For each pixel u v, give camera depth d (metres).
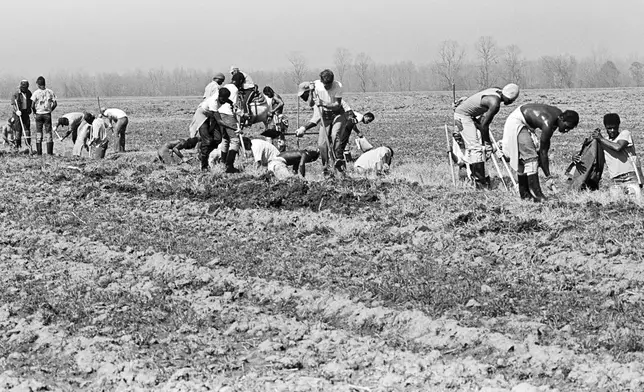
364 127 38.97
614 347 7.68
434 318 8.71
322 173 17.22
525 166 13.65
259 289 9.86
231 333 8.75
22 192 15.89
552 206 12.71
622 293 9.11
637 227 11.10
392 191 14.41
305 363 7.93
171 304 9.58
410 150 26.47
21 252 11.91
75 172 17.75
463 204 13.14
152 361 8.12
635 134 31.77
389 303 9.24
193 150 24.23
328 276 10.20
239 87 19.31
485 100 14.50
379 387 7.29
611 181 16.77
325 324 8.82
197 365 8.02
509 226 11.59
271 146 17.95
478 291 9.33
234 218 13.50
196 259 11.14
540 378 7.30
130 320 9.17
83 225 13.25
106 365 8.05
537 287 9.39
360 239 11.68
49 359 8.36
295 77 123.81
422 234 11.59
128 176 17.17
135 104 63.25
